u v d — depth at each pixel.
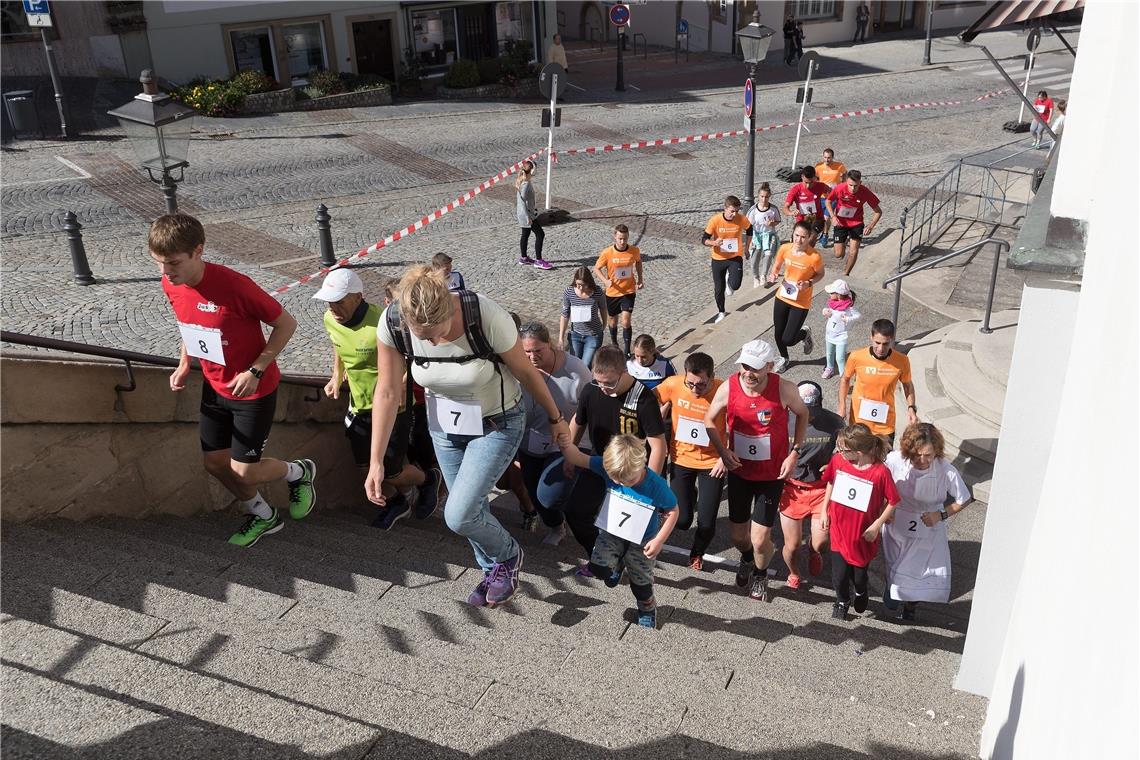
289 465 5.52
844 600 6.39
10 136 20.88
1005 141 24.09
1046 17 7.71
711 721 3.58
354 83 26.86
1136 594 2.01
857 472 6.05
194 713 2.71
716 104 28.45
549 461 6.50
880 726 4.24
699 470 6.73
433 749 2.67
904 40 39.12
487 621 4.71
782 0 37.19
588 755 2.89
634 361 7.32
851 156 22.66
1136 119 2.85
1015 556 5.05
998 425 8.94
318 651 3.58
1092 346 3.48
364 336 6.09
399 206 17.94
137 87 24.94
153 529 5.46
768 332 12.56
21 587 3.68
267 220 16.75
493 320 3.76
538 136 23.97
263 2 26.33
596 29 41.97
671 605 6.11
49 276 13.47
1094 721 2.25
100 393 5.16
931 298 13.35
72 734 2.52
